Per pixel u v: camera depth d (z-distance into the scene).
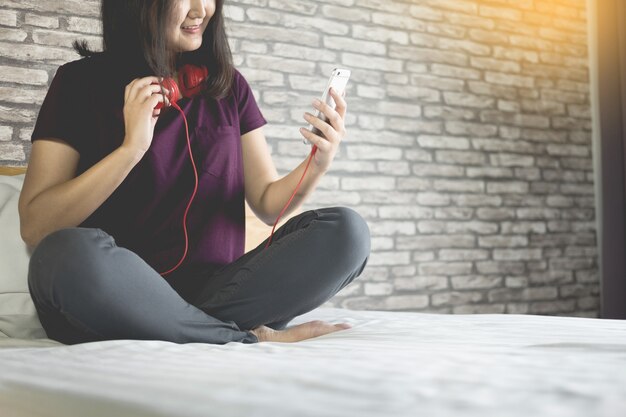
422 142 3.79
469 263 3.91
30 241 1.55
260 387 0.71
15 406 0.84
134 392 0.73
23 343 1.47
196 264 1.61
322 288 1.51
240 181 1.75
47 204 1.47
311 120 1.66
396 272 3.66
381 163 3.65
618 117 3.92
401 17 3.77
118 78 1.68
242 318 1.50
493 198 4.02
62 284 1.29
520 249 4.09
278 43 3.40
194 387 0.73
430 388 0.69
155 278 1.35
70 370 0.93
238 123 1.80
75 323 1.33
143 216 1.60
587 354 1.00
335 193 3.50
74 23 2.91
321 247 1.49
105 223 1.61
